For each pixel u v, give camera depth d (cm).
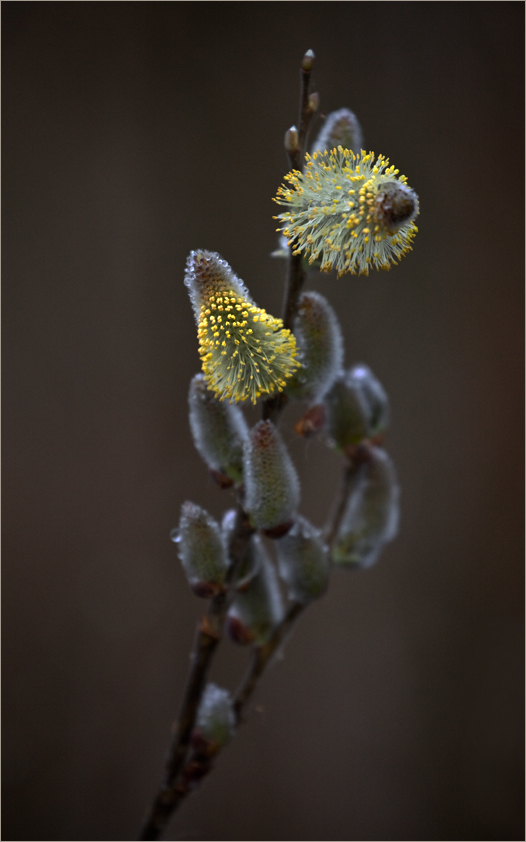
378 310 119
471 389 120
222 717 59
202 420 58
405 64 120
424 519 118
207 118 120
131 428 117
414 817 110
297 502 57
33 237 117
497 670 115
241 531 58
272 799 107
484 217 121
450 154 120
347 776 110
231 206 119
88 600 112
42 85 116
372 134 119
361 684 113
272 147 120
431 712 114
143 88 118
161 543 115
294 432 58
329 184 55
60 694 109
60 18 116
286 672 112
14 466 113
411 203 55
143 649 112
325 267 56
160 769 108
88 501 115
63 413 116
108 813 105
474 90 120
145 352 119
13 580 110
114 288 118
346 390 61
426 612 117
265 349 56
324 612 114
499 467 119
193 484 117
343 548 61
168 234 119
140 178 119
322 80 119
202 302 56
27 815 103
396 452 119
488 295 121
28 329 116
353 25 120
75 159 117
